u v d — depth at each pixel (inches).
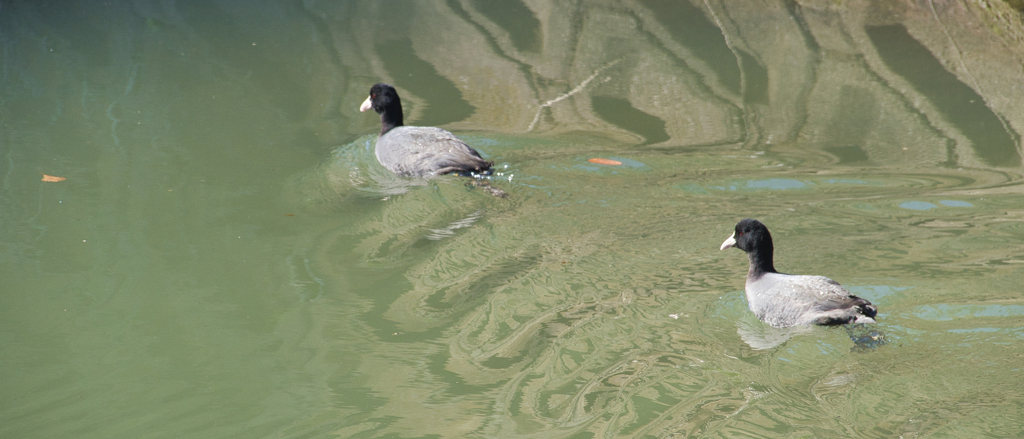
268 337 270.4
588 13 639.1
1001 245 309.3
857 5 587.2
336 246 331.9
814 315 258.4
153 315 282.4
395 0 675.4
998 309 261.9
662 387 235.9
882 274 290.2
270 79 528.1
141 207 361.7
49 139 429.4
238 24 629.9
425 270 312.2
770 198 365.7
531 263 313.3
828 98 486.9
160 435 221.9
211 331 273.9
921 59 521.3
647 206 359.9
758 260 286.2
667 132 450.9
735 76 526.3
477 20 636.7
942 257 301.9
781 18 591.5
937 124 446.0
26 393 240.4
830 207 354.0
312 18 641.6
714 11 617.0
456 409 230.8
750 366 243.8
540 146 431.8
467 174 386.0
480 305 286.5
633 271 305.7
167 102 486.6
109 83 511.5
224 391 241.6
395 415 228.7
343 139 445.7
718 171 398.0
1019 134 427.8
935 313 262.5
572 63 557.9
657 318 274.4
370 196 375.9
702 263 311.4
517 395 236.5
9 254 319.0
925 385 226.7
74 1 675.4
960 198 358.6
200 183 387.2
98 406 233.9
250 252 326.6
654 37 589.9
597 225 342.6
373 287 301.0
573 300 287.1
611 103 493.7
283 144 436.5
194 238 336.5
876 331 254.4
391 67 551.5
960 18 534.3
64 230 339.3
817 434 209.3
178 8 661.3
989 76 491.2
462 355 258.2
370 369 252.1
